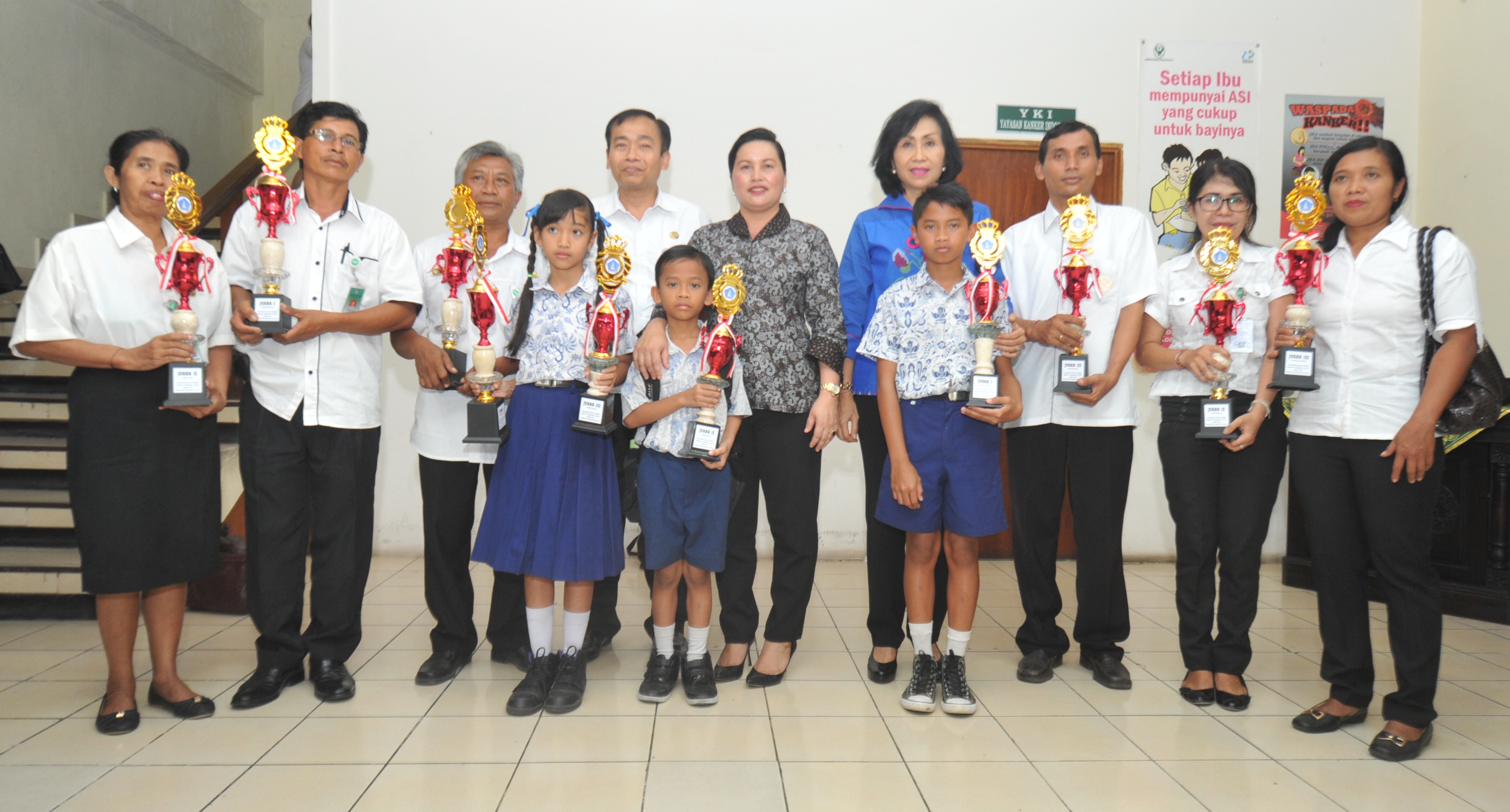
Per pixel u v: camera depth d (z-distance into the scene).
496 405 2.34
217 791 1.87
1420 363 2.11
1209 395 2.42
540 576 2.31
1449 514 3.49
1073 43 4.25
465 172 2.61
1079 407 2.54
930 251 2.33
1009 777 1.97
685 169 4.21
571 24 4.16
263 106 6.89
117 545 2.10
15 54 4.46
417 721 2.25
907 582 2.45
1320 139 4.31
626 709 2.35
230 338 2.33
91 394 2.10
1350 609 2.23
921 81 4.24
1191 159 4.28
